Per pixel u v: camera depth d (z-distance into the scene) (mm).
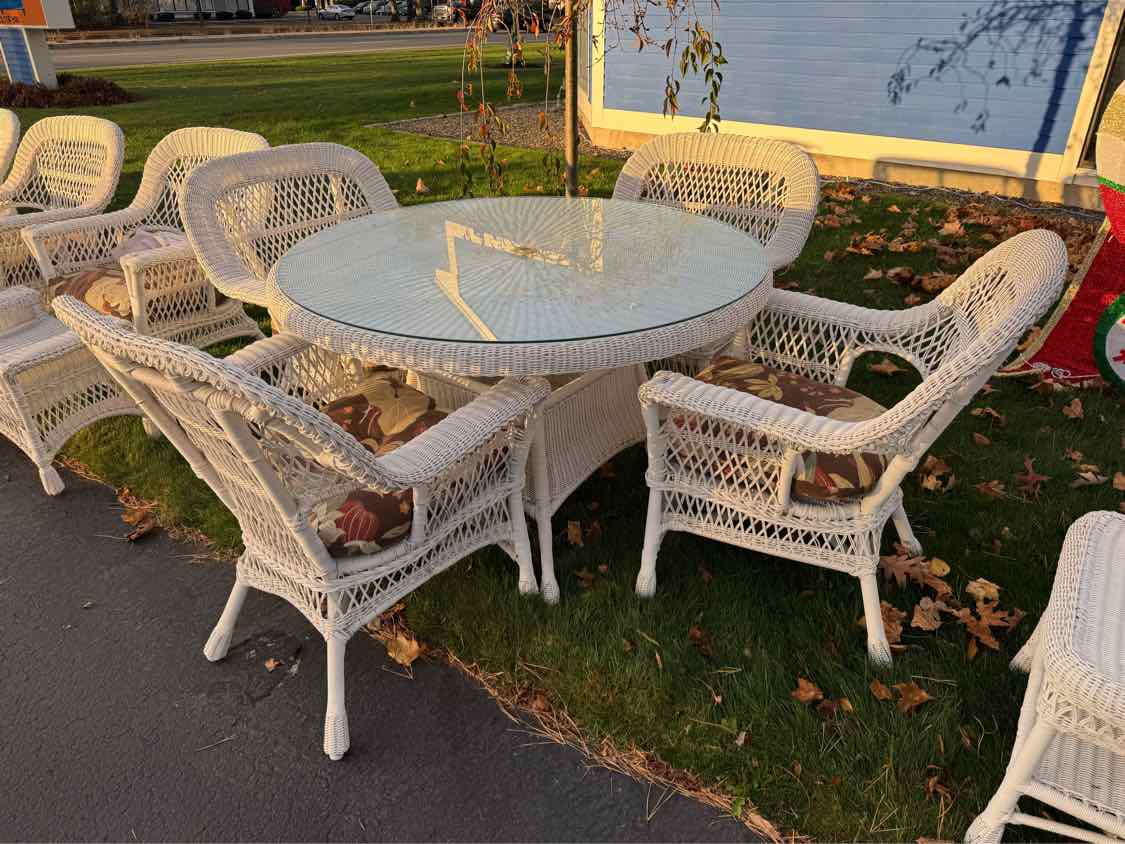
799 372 2645
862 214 5633
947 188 6457
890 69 6430
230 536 2578
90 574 2457
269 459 1635
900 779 1729
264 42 25609
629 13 7492
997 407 3248
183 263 3252
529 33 3277
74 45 23688
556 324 1956
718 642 2102
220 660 2139
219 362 1340
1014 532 2502
